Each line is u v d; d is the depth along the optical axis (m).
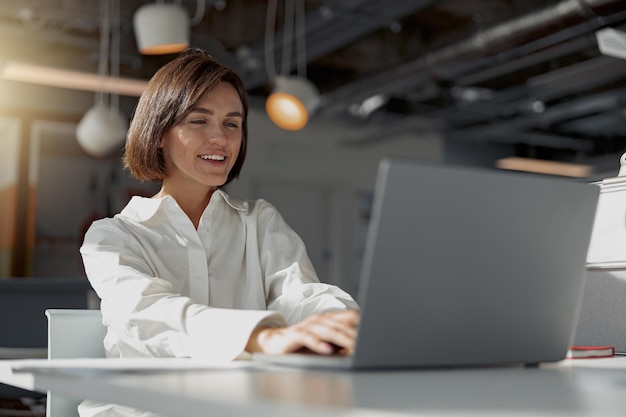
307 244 9.68
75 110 7.83
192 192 1.54
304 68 7.17
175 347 1.14
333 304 1.39
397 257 0.85
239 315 1.08
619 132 10.34
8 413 2.65
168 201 1.48
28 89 7.67
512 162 10.70
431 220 0.86
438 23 7.35
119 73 7.42
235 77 1.51
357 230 9.82
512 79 8.28
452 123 9.79
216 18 6.80
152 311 1.18
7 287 3.03
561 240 0.97
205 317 1.11
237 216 1.59
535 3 5.53
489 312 0.92
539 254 0.95
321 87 8.09
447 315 0.89
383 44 7.53
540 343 0.99
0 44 6.82
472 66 6.95
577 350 1.29
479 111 8.95
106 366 0.96
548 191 0.94
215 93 1.48
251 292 1.54
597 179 1.66
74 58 7.23
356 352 0.86
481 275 0.91
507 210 0.91
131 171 1.56
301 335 0.97
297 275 1.53
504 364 0.98
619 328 1.59
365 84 7.31
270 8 6.59
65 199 7.69
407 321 0.87
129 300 1.22
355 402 0.59
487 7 6.91
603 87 8.34
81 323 1.44
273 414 0.57
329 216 9.83
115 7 6.04
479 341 0.93
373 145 9.98
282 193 9.54
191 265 1.47
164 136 1.50
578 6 5.14
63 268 7.64
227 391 0.67
